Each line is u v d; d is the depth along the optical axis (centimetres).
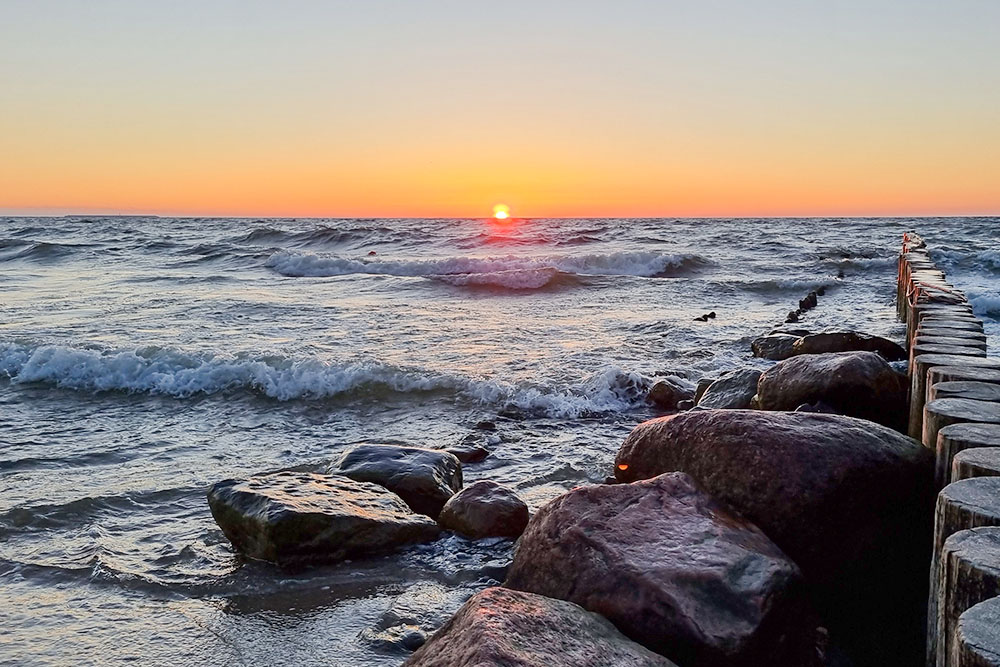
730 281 2012
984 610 179
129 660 338
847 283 2069
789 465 355
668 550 310
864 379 541
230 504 450
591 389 836
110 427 734
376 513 455
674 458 397
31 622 372
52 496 538
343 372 873
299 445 678
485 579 413
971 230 4672
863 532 352
